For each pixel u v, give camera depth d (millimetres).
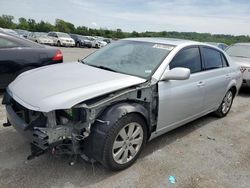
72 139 2830
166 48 3953
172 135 4441
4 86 5723
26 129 2766
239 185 3164
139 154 3439
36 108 2701
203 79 4375
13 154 3398
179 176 3229
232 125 5191
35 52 5988
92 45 32281
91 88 2930
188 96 4012
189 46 4211
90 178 3027
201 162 3609
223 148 4109
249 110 6410
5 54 5586
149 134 3541
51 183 2887
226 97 5461
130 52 4059
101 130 2883
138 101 3297
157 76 3482
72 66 3869
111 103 3027
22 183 2854
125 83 3170
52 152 2812
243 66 7930
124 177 3102
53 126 2729
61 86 2984
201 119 5395
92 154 2945
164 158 3621
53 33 30375
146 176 3162
